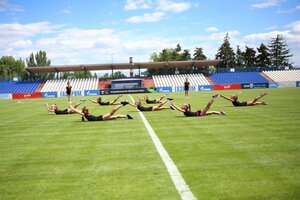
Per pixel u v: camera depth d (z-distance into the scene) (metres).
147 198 5.71
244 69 73.69
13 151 10.20
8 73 103.38
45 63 106.94
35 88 67.75
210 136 11.20
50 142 11.46
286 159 7.87
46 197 5.97
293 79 69.38
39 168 8.00
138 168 7.56
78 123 16.27
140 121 15.89
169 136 11.54
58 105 32.53
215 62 70.38
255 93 40.22
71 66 67.38
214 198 5.60
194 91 57.25
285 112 17.31
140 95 48.66
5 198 6.02
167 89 61.66
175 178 6.71
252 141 10.09
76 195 6.00
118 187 6.32
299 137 10.49
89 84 68.81
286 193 5.70
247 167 7.32
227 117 16.05
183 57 108.38
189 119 15.92
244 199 5.51
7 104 38.34
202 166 7.52
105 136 12.09
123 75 74.00
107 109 23.86
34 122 17.75
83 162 8.35
